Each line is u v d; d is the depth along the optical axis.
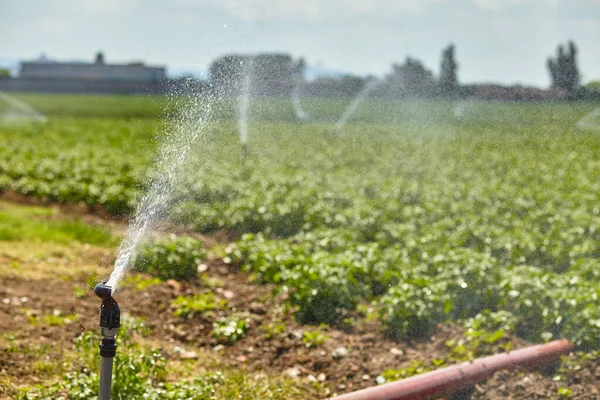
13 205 16.11
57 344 7.57
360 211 14.16
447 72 57.12
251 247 11.22
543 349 7.28
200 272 10.93
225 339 8.32
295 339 8.23
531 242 11.68
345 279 9.10
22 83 82.88
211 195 16.05
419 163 25.84
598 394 6.75
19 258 11.09
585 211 15.14
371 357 7.79
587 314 7.76
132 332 7.84
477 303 9.08
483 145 34.44
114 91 80.00
